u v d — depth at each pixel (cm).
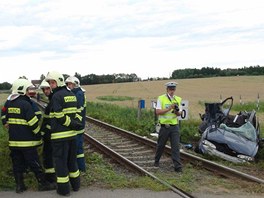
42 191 716
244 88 7575
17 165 712
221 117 1187
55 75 702
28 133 706
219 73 14138
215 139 1058
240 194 705
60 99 687
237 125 1141
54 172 753
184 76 13962
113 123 2070
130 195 686
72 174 708
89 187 738
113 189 723
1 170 804
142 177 818
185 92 6706
